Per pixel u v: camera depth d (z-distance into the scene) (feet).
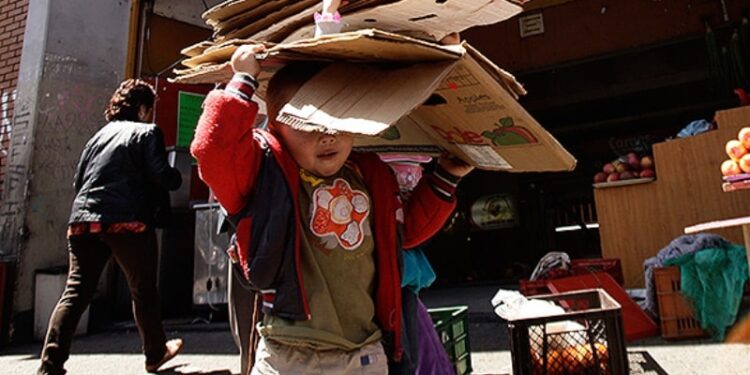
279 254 3.22
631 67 25.08
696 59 23.82
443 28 3.74
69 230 8.20
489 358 8.32
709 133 12.97
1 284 13.37
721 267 8.69
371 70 3.27
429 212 4.24
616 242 13.74
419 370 5.17
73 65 15.47
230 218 3.43
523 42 26.78
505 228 29.17
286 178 3.34
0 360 11.41
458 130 3.91
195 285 13.55
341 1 3.51
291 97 3.25
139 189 8.43
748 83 21.18
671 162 13.30
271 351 3.45
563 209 29.53
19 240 13.94
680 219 13.07
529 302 6.29
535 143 3.63
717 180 12.77
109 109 9.38
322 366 3.34
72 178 15.10
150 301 8.72
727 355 7.59
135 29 18.08
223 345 11.00
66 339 7.68
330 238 3.51
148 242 8.55
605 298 6.57
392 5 3.37
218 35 4.01
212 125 3.12
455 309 7.16
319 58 3.25
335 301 3.45
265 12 3.72
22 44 15.43
